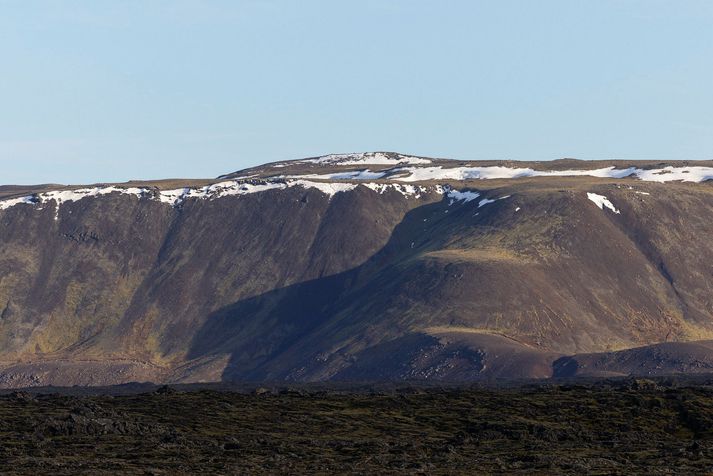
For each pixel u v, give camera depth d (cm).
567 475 17112
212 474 16675
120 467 17062
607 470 17650
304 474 16938
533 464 18262
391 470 17462
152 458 18075
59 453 18250
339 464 18075
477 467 18012
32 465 16938
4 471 16400
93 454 18275
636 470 17650
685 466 18112
